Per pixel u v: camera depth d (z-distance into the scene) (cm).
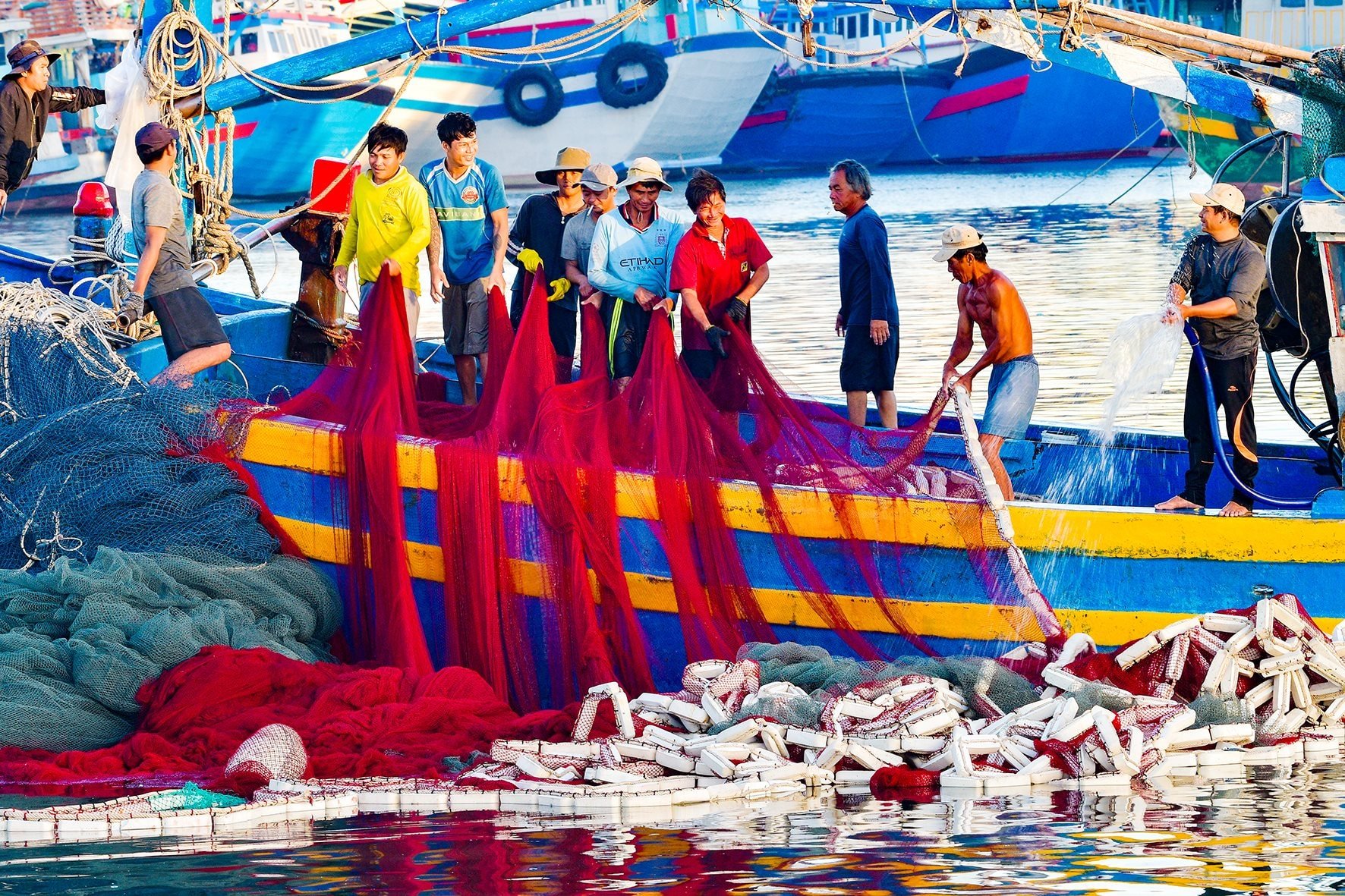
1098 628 3094
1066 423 5234
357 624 3272
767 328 7112
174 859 2120
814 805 2430
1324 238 3188
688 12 16712
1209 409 3272
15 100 4472
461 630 3173
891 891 1919
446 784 2531
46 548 3262
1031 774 2553
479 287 3916
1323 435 3416
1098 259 9356
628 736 2736
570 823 2316
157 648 2958
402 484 3228
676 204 14900
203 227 4031
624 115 16862
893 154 17562
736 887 1942
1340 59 3231
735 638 3119
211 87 3912
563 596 3133
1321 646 2916
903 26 17075
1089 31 3444
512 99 16650
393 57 3809
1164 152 17088
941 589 3109
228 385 3494
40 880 2027
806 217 12850
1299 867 1989
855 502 3112
